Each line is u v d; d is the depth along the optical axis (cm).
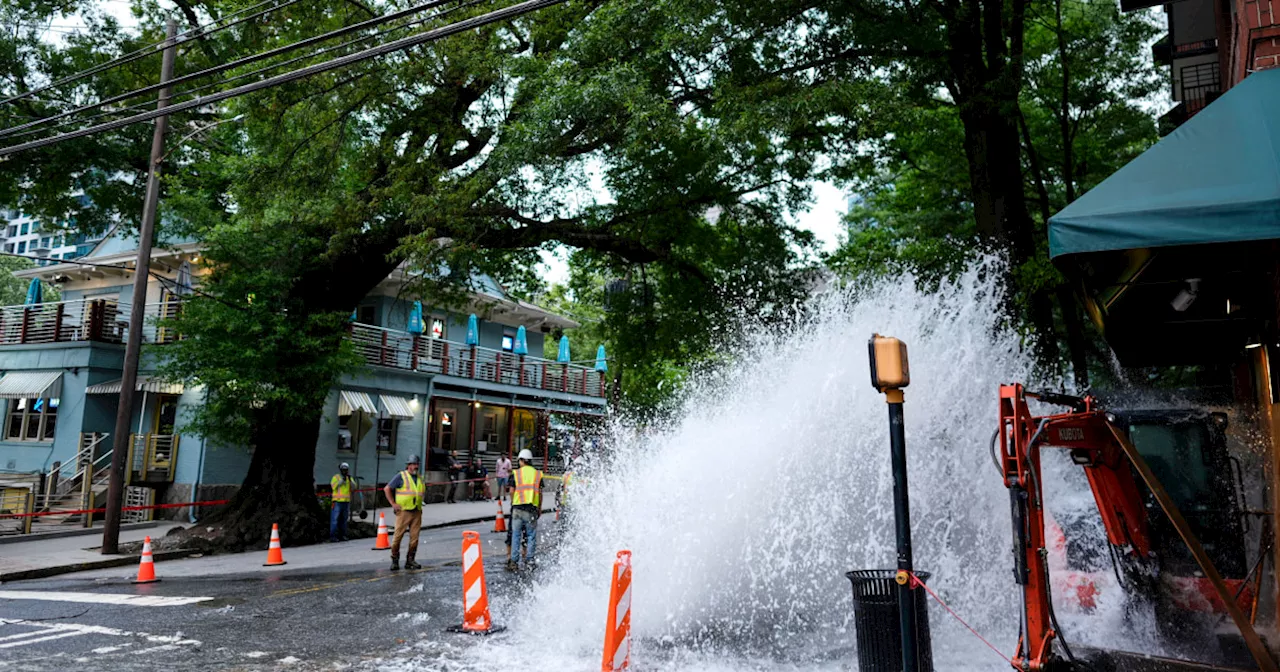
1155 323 952
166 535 1888
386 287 3188
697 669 707
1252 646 500
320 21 1727
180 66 2294
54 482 2377
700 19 1318
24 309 2802
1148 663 573
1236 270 803
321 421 2772
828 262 1944
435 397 3312
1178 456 728
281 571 1445
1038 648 542
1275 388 725
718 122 1376
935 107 1675
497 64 1627
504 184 1680
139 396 2644
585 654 767
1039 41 1945
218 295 1878
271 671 710
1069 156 1894
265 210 1819
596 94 1353
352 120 1806
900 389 606
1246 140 604
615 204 1959
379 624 922
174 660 751
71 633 875
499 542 1894
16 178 2283
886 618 614
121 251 2786
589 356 5288
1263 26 747
